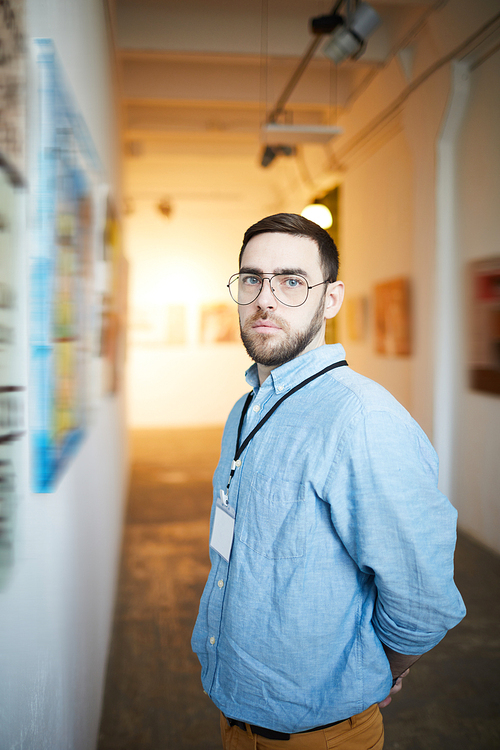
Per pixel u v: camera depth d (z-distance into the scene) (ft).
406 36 17.70
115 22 14.87
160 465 26.05
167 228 37.35
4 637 3.01
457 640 10.80
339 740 3.88
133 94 21.95
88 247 6.68
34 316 3.74
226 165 35.12
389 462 3.45
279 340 3.92
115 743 7.99
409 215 19.61
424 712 8.71
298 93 23.09
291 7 18.04
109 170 11.97
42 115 3.91
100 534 9.07
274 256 3.88
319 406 3.75
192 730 8.30
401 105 19.20
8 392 3.06
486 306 15.15
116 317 12.70
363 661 3.79
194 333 38.27
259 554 3.78
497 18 13.46
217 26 17.87
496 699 9.04
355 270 25.55
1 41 2.81
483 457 15.49
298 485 3.66
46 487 3.88
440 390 17.24
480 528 15.69
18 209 3.27
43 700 4.06
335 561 3.70
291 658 3.68
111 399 12.31
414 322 19.15
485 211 15.21
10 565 3.13
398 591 3.51
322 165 28.25
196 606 12.28
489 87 14.78
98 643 8.43
